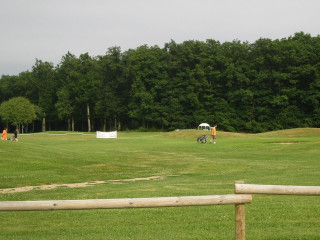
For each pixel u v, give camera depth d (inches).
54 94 4734.3
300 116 3686.0
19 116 4126.5
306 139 1744.6
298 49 3784.5
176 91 4124.0
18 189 645.3
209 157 1200.8
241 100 3865.7
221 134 2411.4
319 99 3639.3
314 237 290.5
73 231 328.5
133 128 4569.4
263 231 309.9
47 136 2952.8
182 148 1537.9
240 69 3964.1
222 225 336.5
